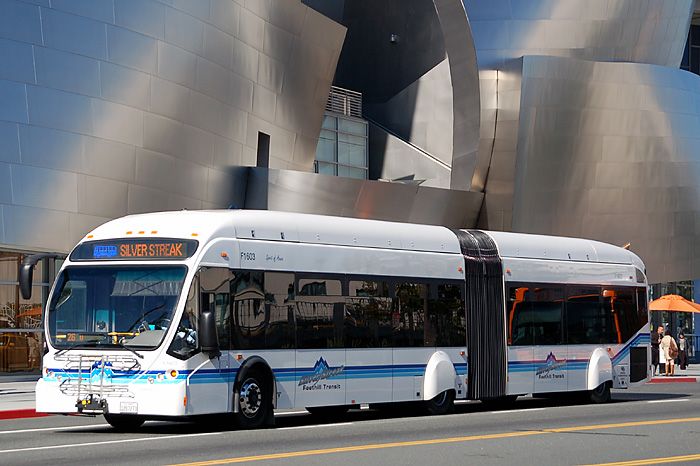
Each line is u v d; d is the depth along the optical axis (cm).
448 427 1853
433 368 2177
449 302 2236
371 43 4991
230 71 3791
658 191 4747
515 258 2394
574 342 2483
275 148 4078
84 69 3319
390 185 4162
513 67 4403
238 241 1853
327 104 4753
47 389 1791
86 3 3334
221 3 3731
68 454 1444
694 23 7375
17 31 3198
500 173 4450
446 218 4397
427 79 4903
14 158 3166
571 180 4569
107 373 1756
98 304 1795
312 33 4125
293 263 1947
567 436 1664
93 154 3328
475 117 4444
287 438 1656
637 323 2653
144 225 1839
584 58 4509
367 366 2058
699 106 4847
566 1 4459
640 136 4666
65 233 3256
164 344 1736
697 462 1348
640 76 4619
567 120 4503
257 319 1869
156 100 3506
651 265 4809
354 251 2066
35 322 3375
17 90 3184
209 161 3722
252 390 1847
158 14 3509
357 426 1880
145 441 1614
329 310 2002
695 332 6794
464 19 4381
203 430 1825
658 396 2816
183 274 1770
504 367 2327
